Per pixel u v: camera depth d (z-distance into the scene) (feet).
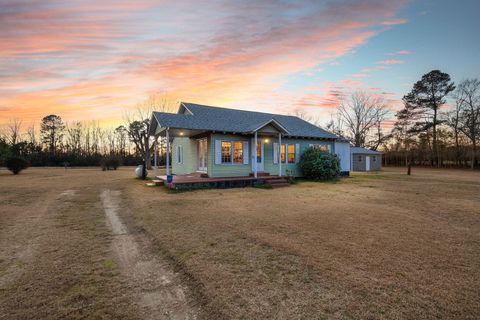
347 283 10.40
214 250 14.35
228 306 8.75
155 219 21.48
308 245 15.14
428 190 40.29
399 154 133.69
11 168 73.26
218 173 46.19
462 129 110.22
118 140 177.58
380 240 16.07
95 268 12.07
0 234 17.31
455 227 19.16
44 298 9.30
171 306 8.86
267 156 53.21
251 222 20.48
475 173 83.20
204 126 44.50
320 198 32.45
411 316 8.11
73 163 133.49
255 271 11.60
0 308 8.64
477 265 12.27
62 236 17.02
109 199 31.63
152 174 68.95
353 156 99.25
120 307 8.78
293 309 8.53
